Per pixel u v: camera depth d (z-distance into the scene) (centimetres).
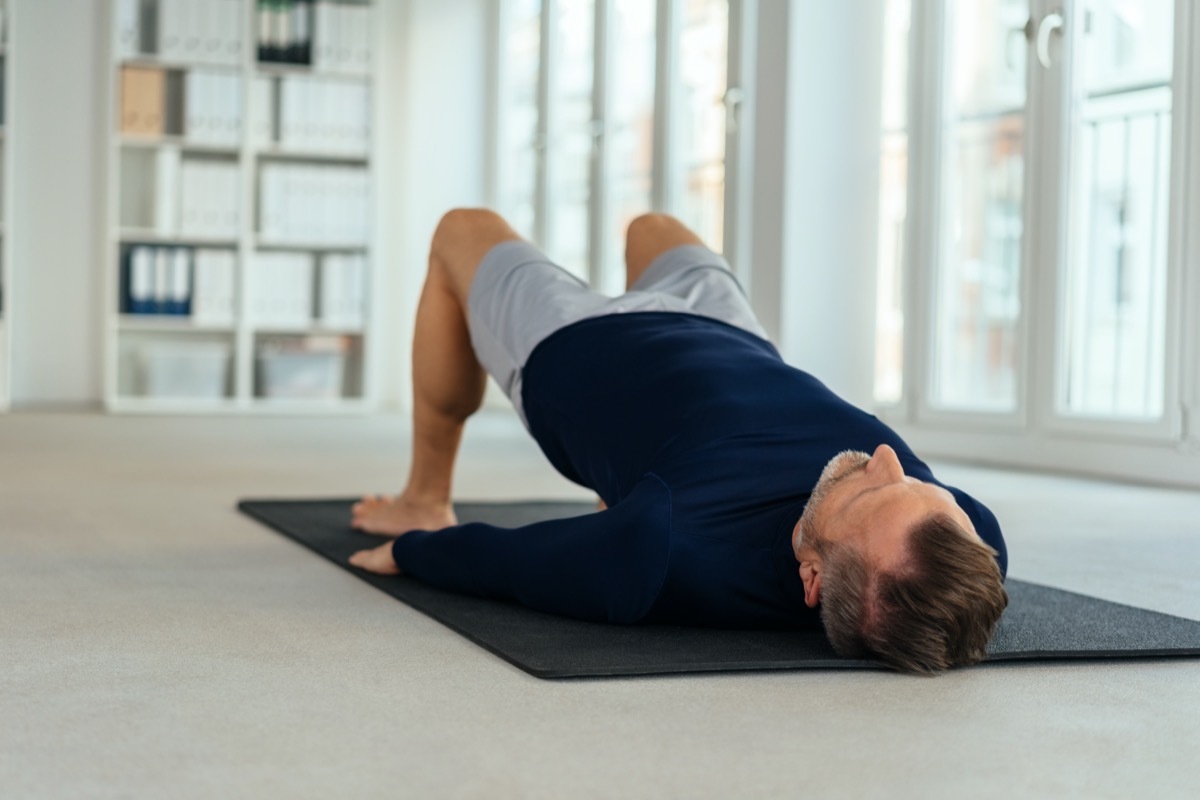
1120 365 375
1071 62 385
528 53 696
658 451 154
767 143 463
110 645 141
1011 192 411
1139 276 369
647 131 580
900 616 129
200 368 649
